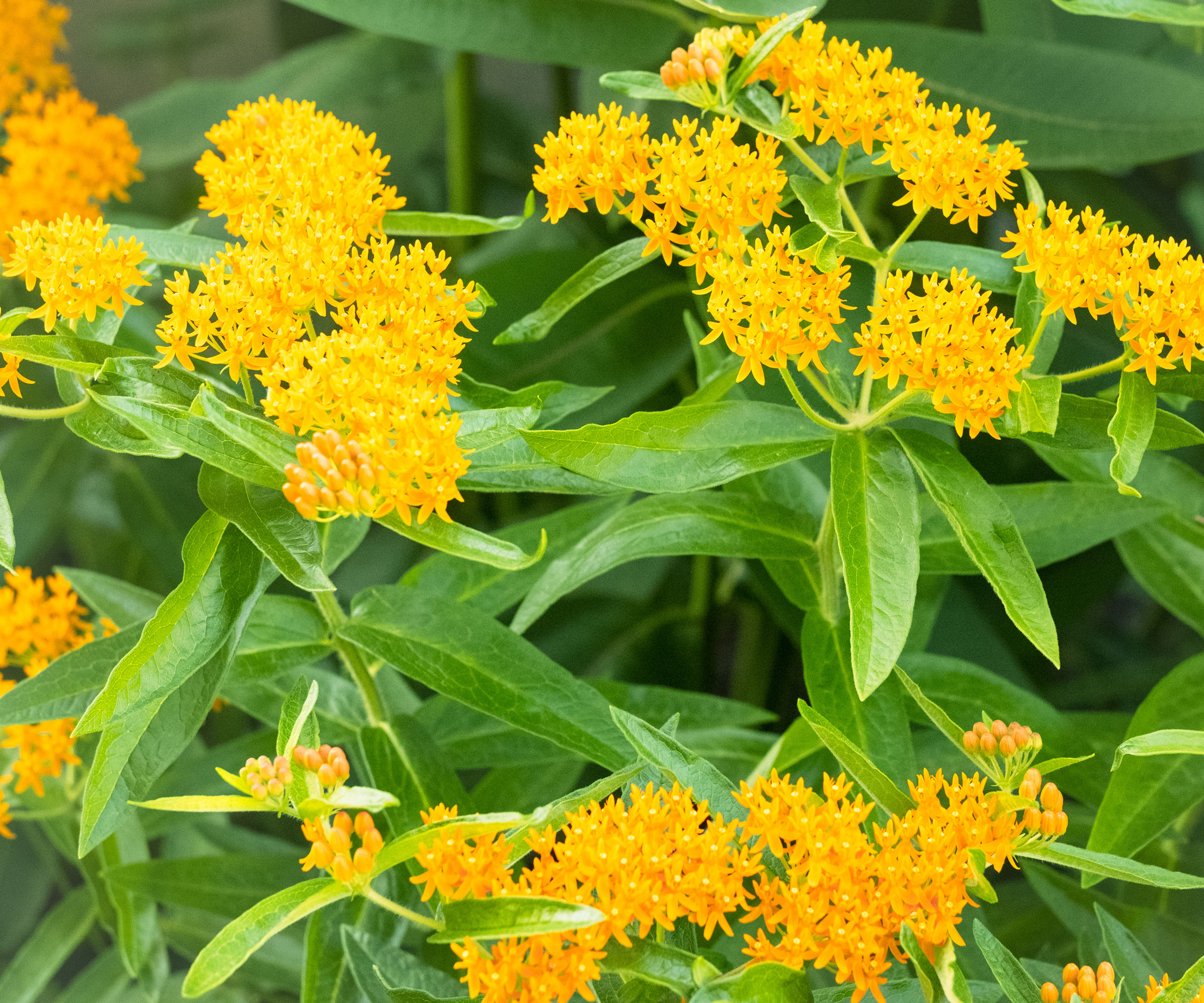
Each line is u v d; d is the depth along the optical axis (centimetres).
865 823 94
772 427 93
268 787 86
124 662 88
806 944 87
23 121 108
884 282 94
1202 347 91
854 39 109
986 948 87
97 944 118
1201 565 104
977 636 118
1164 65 109
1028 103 109
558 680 95
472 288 93
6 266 95
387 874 98
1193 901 103
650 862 87
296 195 93
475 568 102
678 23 109
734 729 103
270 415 89
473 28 108
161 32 192
